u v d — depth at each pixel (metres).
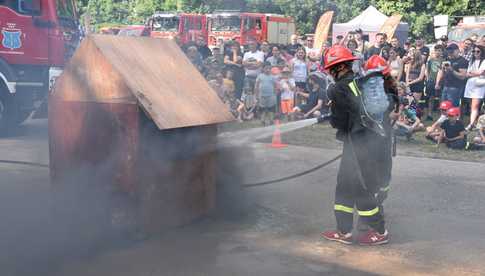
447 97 10.93
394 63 11.38
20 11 8.98
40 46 9.22
